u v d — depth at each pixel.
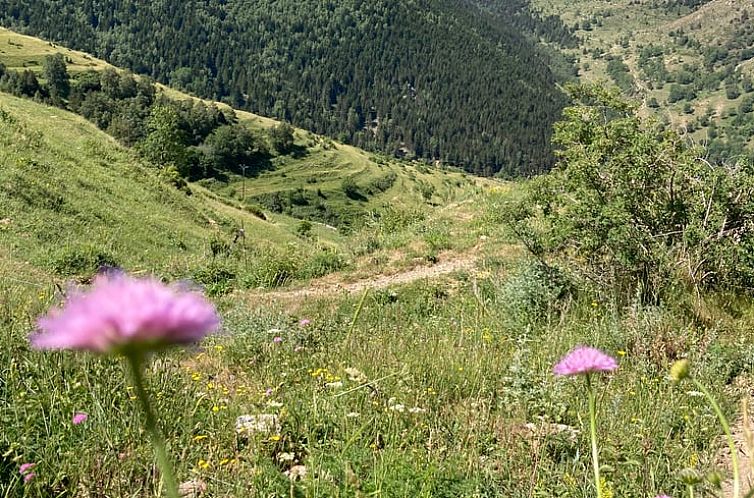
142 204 28.95
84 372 4.78
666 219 10.22
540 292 10.23
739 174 9.94
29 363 4.86
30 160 25.48
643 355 7.01
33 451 3.85
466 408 5.72
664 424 5.29
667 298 9.34
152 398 4.78
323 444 4.59
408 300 13.30
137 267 18.61
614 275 10.16
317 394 5.55
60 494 3.55
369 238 19.72
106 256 18.28
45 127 36.03
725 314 8.96
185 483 4.07
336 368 6.78
